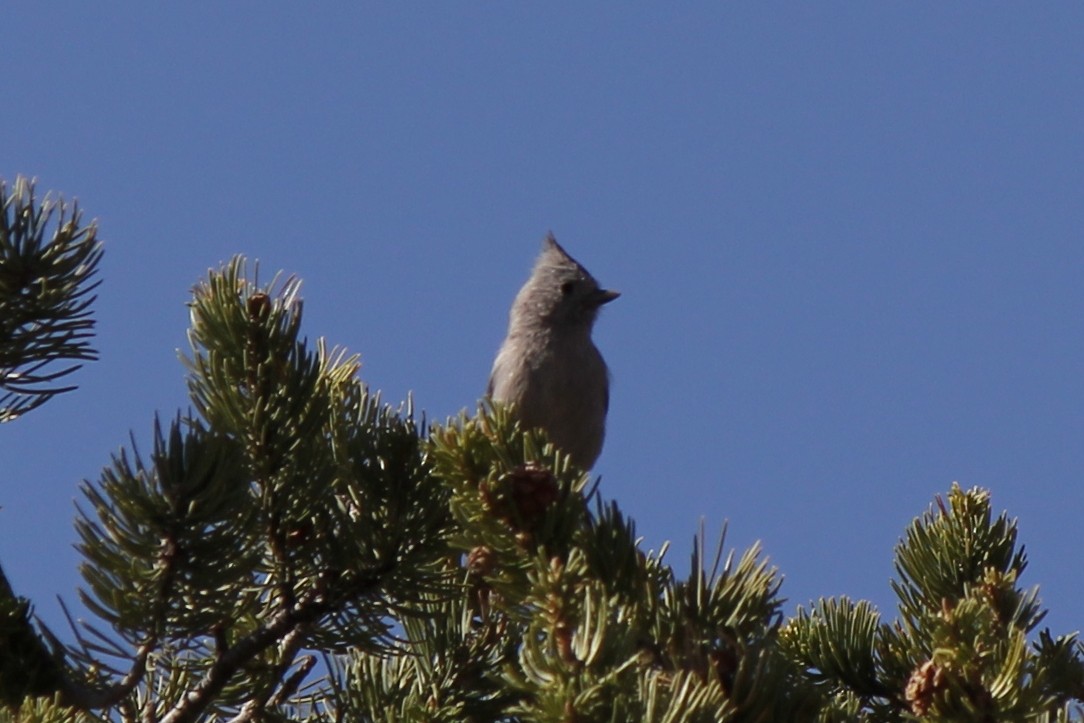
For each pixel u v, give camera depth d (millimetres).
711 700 4809
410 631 7852
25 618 6457
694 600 5793
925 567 7523
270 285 7406
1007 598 6594
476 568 7059
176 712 6855
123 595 6297
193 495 6207
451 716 7238
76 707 5809
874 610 7656
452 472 6117
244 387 7105
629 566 5863
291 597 7090
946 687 5594
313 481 7008
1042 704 5488
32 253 7035
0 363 7043
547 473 5965
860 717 6043
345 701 7398
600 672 4938
